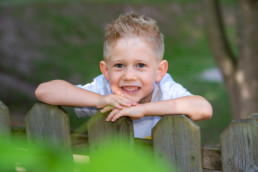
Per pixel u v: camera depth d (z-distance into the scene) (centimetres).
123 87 173
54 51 1446
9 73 1109
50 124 172
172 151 143
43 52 1390
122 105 153
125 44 166
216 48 578
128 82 169
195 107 156
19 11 1633
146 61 168
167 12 2303
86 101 167
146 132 195
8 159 37
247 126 127
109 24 175
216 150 136
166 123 143
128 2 2161
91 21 1820
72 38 1619
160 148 146
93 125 158
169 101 157
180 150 142
